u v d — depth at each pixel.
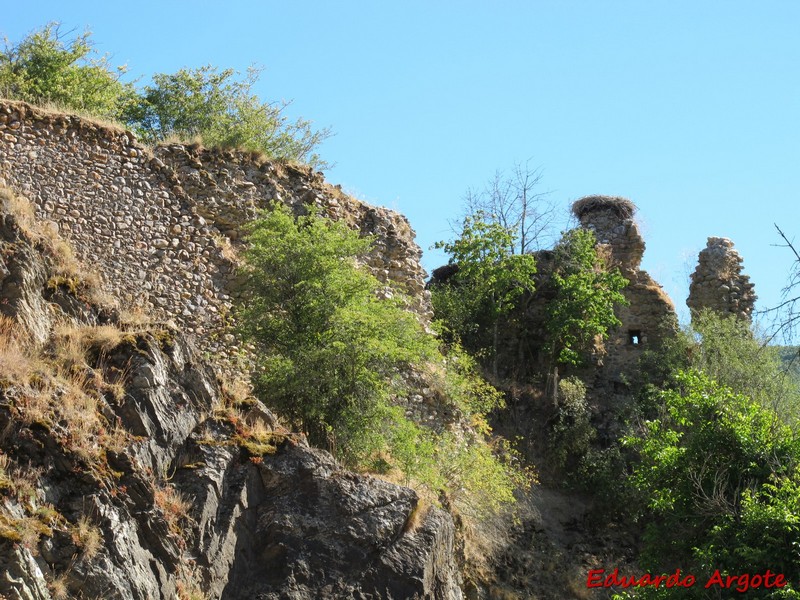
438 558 19.94
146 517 17.06
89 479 16.58
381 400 23.83
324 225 25.64
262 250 24.92
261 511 18.97
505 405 32.34
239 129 34.19
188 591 17.20
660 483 23.03
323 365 23.44
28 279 18.86
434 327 30.73
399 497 19.88
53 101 32.69
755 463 21.75
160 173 26.83
